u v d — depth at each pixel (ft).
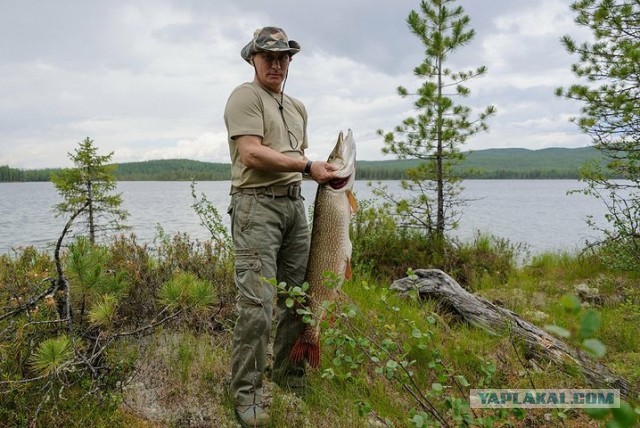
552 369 16.05
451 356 16.38
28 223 105.60
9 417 11.12
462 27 35.04
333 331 10.82
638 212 32.68
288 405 13.46
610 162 32.42
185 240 21.39
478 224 110.22
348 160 13.37
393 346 10.81
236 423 12.83
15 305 13.58
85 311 14.29
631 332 20.76
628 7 31.58
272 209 12.96
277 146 13.17
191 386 13.85
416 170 36.88
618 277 31.89
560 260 36.94
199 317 16.67
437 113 35.42
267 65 13.12
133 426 12.12
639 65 29.53
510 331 16.10
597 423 12.58
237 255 12.94
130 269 17.06
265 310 12.67
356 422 12.64
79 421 11.46
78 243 13.25
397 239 34.06
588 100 32.09
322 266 13.33
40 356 11.07
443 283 21.57
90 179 57.77
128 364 13.50
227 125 12.94
